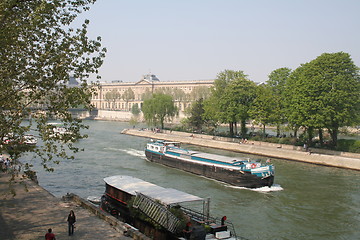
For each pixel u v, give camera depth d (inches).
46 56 824.9
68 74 846.5
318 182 1973.4
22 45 803.4
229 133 4052.7
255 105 3329.2
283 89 3331.7
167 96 4854.8
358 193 1744.6
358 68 2620.6
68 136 885.2
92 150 3093.0
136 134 4724.4
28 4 834.8
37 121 864.9
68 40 836.6
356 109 2591.0
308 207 1520.7
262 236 1189.7
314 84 2593.5
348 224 1321.4
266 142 3203.7
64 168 2242.9
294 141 3009.4
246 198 1660.9
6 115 842.2
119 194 1244.5
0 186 1445.6
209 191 1791.3
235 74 3841.0
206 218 1019.9
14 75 821.9
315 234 1220.5
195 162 2219.5
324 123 2591.0
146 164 2511.1
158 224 964.0
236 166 1955.0
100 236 910.4
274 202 1592.0
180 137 4067.4
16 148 822.5
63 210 1143.0
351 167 2363.4
